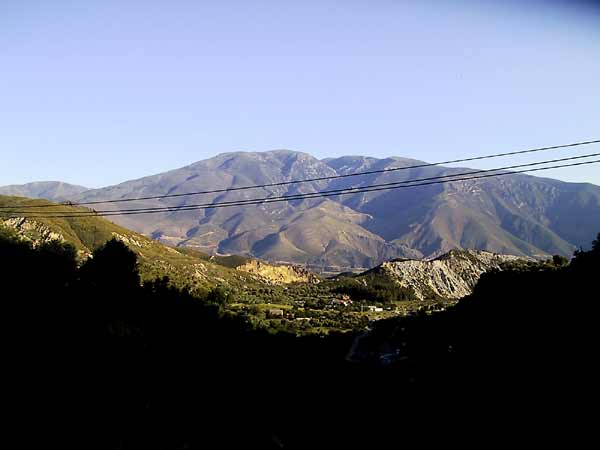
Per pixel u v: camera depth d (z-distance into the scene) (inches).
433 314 4520.2
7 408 1289.4
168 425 1475.1
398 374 2586.1
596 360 1594.5
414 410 1820.9
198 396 1781.5
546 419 1385.3
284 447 1475.1
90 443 1264.8
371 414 1852.9
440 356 2706.7
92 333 1862.7
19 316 1820.9
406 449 1429.6
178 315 2564.0
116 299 2442.2
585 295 2106.3
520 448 1274.6
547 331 2033.7
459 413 1659.7
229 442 1453.0
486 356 2230.6
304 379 2506.2
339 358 3356.3
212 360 2176.4
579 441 1214.3
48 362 1563.7
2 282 2107.5
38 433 1243.2
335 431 1632.6
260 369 2420.0
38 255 2714.1
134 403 1530.5
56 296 2155.5
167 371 1857.8
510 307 2655.0
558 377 1616.6
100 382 1569.9
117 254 2869.1
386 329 4530.0
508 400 1621.6
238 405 1823.3
